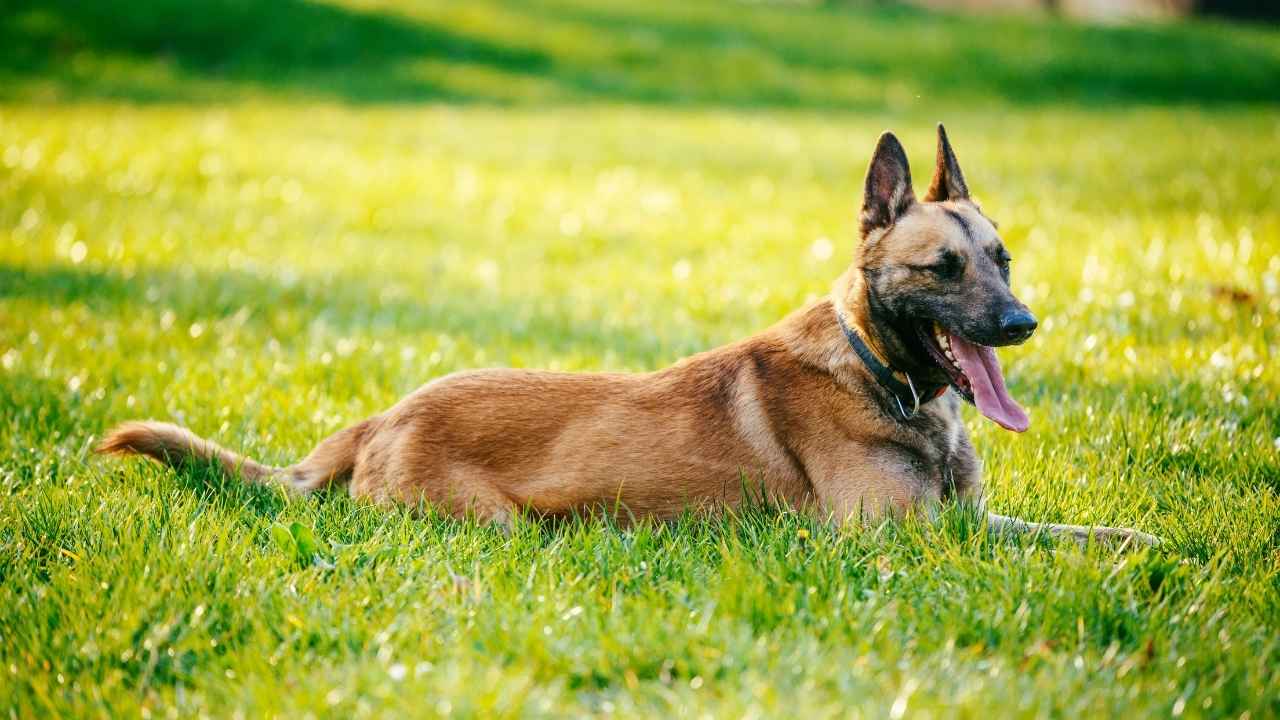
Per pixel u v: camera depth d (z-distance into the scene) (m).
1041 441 6.20
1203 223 11.88
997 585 4.24
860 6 42.34
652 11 37.78
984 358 5.10
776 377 5.27
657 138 21.84
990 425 6.40
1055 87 30.70
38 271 10.59
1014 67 32.25
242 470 5.57
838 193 16.23
